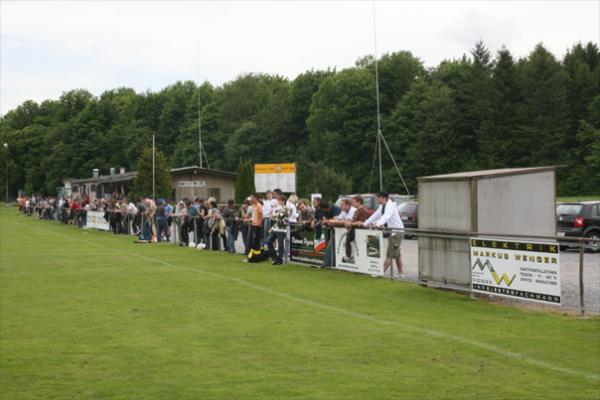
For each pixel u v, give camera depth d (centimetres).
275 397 647
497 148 7006
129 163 10681
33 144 12081
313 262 1803
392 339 902
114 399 652
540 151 6825
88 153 10850
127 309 1166
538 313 1089
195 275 1667
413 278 1473
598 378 707
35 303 1243
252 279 1574
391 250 1502
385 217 1512
